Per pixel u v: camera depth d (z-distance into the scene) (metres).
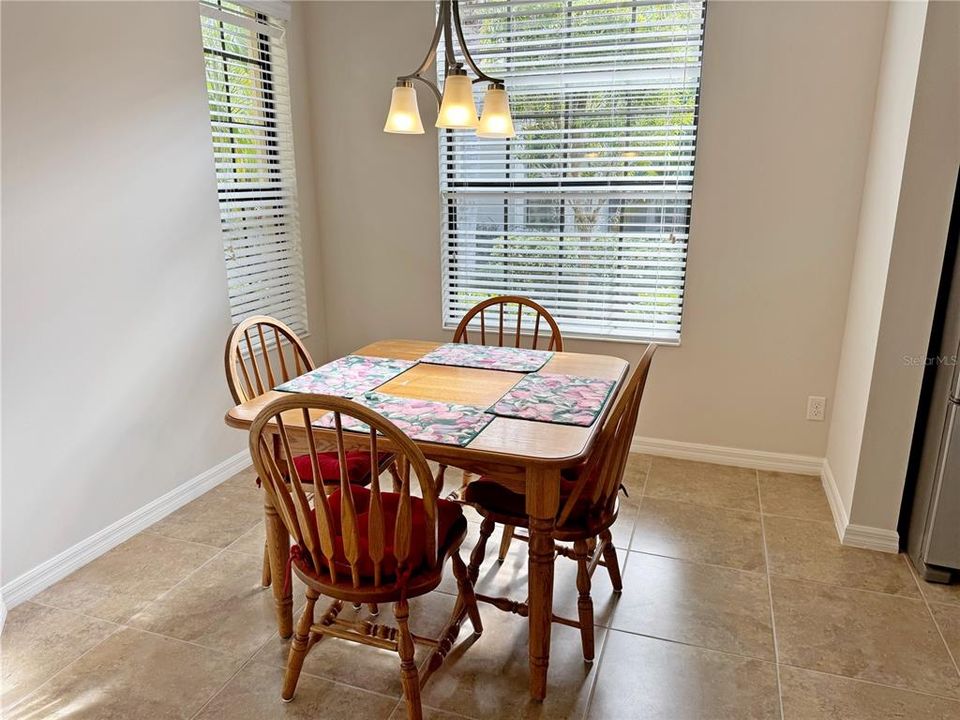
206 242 2.80
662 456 3.30
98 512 2.41
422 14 3.13
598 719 1.69
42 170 2.11
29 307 2.11
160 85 2.51
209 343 2.87
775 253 2.90
